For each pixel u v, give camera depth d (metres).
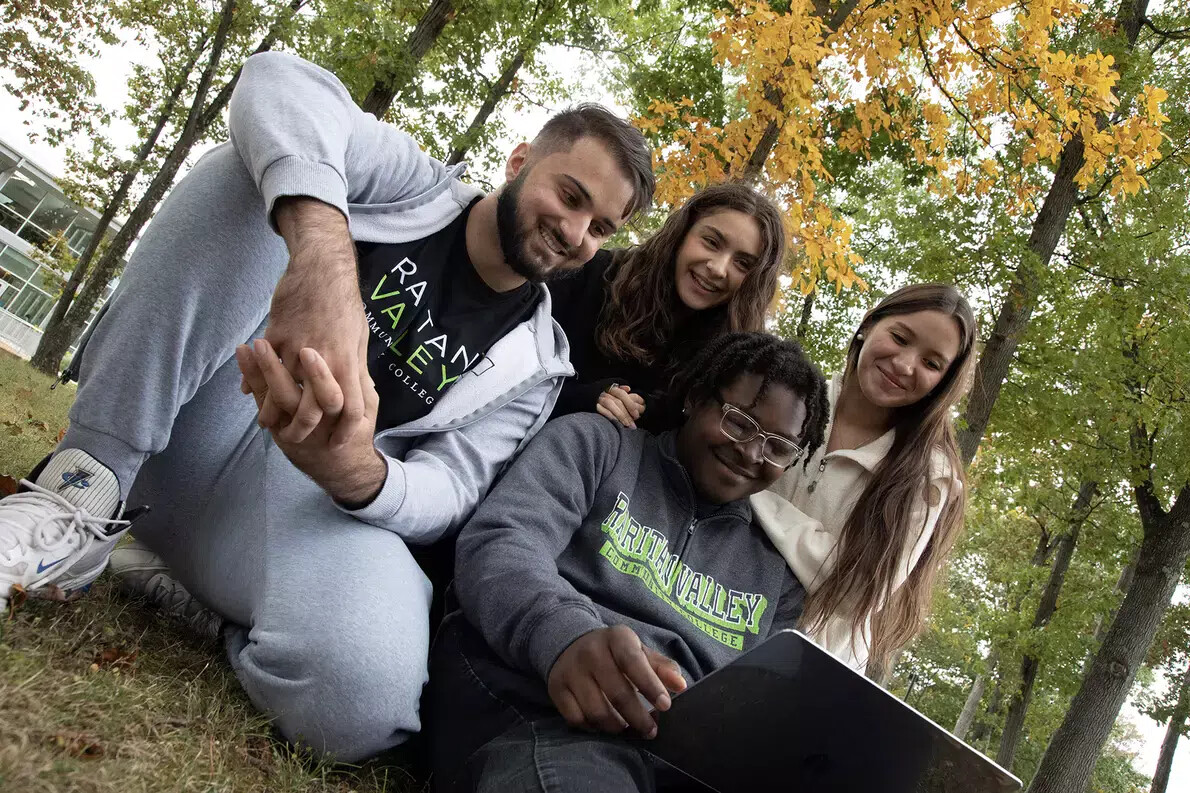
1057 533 15.98
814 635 2.40
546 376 2.10
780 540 2.25
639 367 3.04
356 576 1.58
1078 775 11.32
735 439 1.98
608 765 1.41
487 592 1.62
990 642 17.45
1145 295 9.36
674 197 5.89
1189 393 10.24
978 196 7.68
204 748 1.29
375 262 1.94
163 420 1.60
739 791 1.54
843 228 5.22
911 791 1.45
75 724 1.13
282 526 1.65
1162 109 10.00
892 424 2.95
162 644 1.64
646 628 1.82
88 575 1.56
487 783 1.41
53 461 1.55
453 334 2.00
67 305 16.09
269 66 1.70
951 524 2.89
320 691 1.48
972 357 2.89
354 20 9.86
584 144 1.94
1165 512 11.90
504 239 1.97
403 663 1.54
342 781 1.53
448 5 10.06
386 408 1.93
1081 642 14.92
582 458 1.94
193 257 1.55
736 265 3.05
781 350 2.09
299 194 1.46
